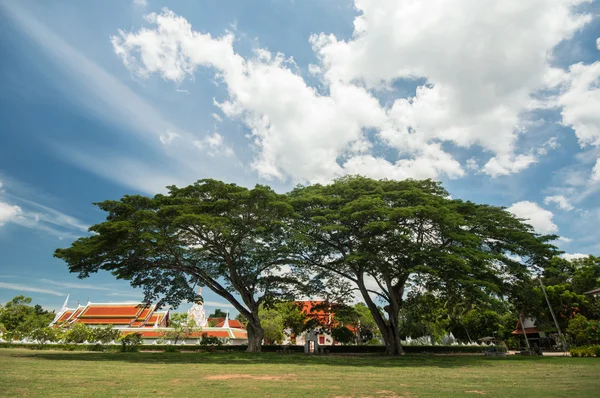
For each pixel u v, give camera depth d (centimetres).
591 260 3953
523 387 1118
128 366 1705
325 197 3008
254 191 2609
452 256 2472
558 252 2898
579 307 3766
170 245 2652
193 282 3291
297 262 3200
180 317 4800
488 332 5162
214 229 2533
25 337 3959
